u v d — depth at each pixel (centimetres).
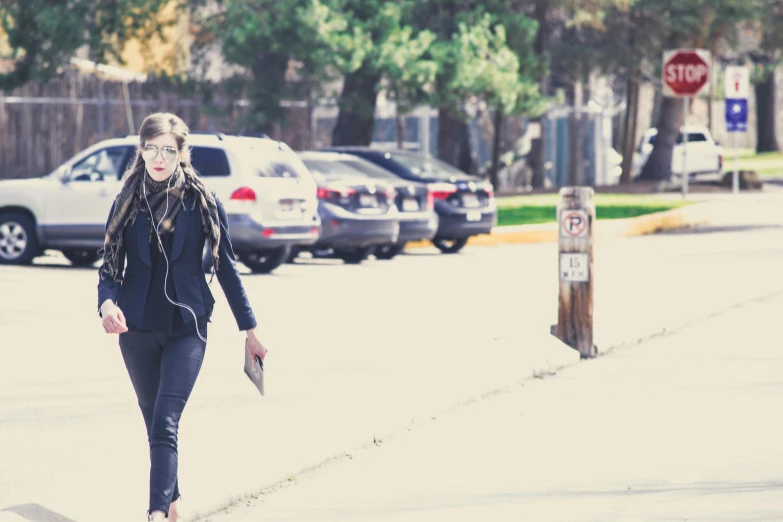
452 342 3719
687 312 4478
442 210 7075
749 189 12775
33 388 3027
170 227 1823
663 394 3120
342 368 3300
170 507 1933
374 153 7238
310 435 2600
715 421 2806
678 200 10681
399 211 6756
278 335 3903
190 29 10638
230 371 3266
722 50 14462
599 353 3753
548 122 14038
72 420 2675
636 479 2330
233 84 10144
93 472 2245
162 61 10481
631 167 13900
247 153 5881
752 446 2573
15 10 9588
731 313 4538
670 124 13838
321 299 4900
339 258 6906
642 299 4800
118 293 1844
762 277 5594
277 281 5616
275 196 5866
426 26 10412
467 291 5188
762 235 8069
